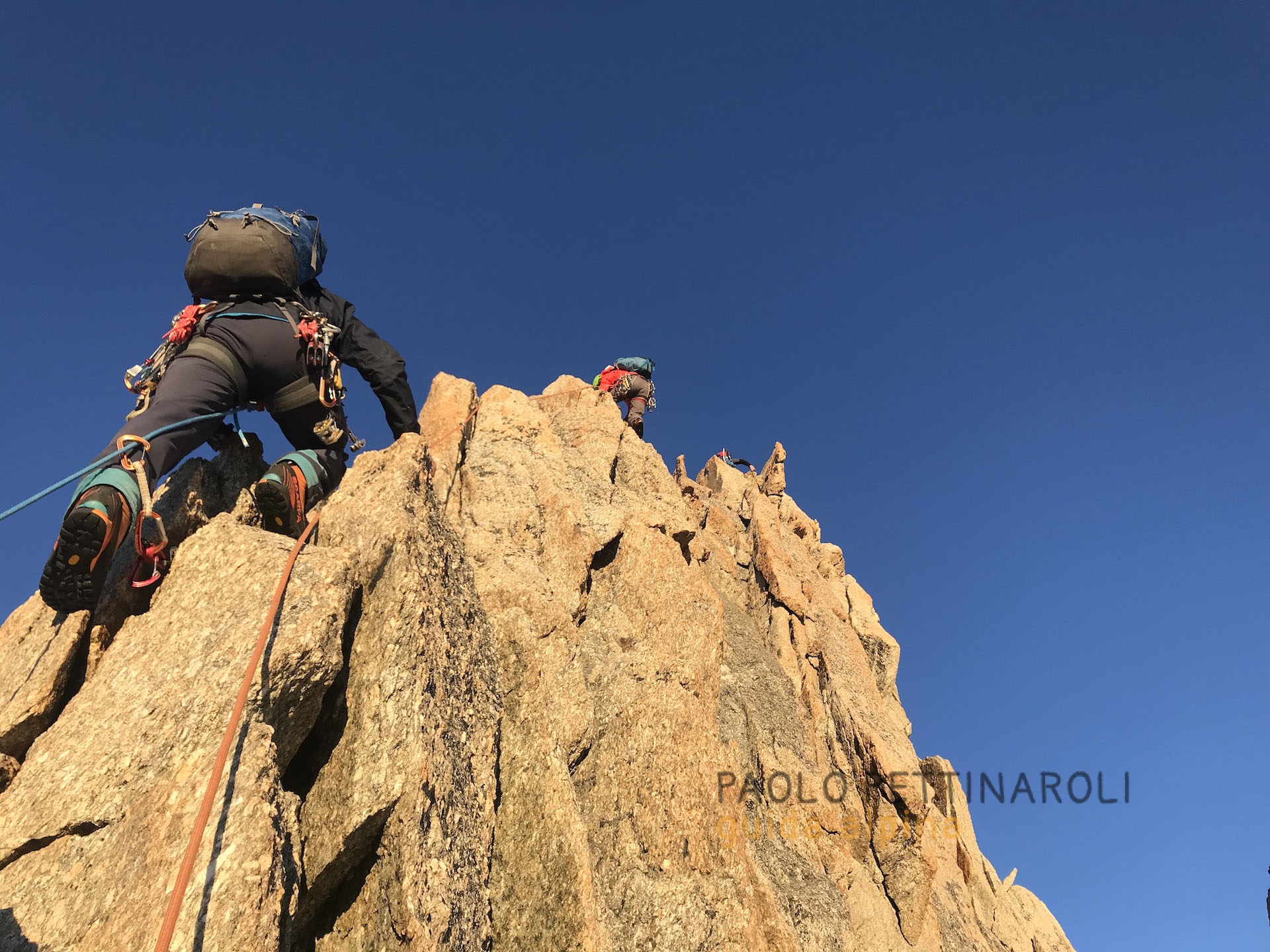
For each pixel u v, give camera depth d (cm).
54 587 471
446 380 1071
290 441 639
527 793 624
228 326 572
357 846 472
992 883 1352
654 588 916
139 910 377
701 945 660
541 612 772
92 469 479
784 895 830
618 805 725
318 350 585
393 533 575
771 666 1134
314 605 499
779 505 1895
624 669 823
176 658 473
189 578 519
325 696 515
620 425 1226
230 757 426
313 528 567
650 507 1047
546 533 919
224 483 630
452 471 941
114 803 416
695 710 802
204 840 394
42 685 501
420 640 539
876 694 1386
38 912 385
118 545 475
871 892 984
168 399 530
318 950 461
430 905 454
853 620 1677
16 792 430
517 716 663
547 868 591
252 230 575
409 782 482
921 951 962
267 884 392
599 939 564
